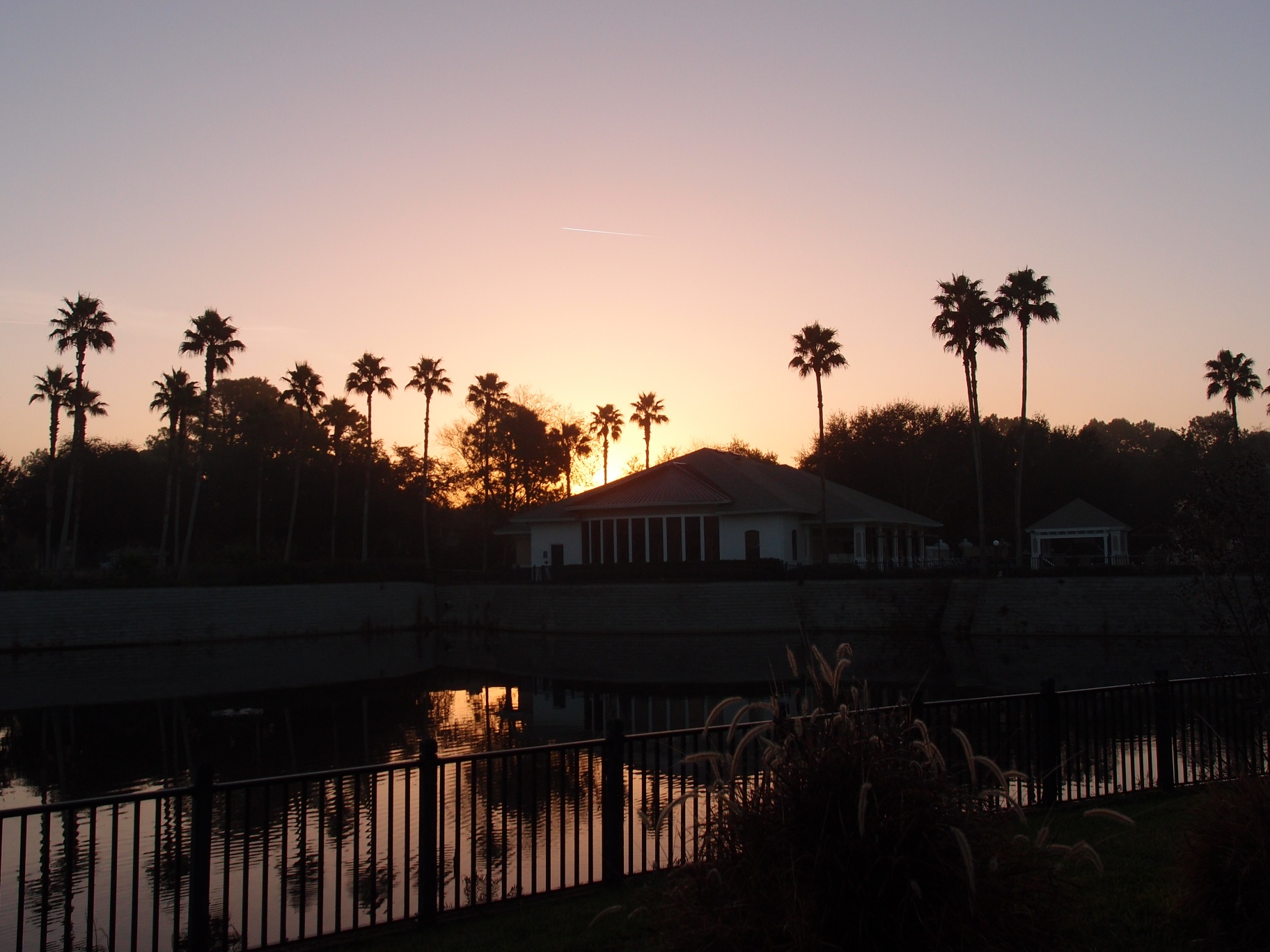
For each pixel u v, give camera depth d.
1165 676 10.09
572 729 24.22
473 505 84.19
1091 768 10.64
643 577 52.06
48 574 49.50
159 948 8.69
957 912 4.55
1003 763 10.08
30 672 38.62
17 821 15.94
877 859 4.60
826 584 48.97
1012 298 51.25
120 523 72.81
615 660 40.47
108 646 47.66
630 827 7.88
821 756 4.90
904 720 5.56
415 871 11.09
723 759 5.36
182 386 63.16
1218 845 6.21
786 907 4.57
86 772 20.75
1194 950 5.97
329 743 23.30
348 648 48.28
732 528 53.53
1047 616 44.09
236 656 44.34
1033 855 5.02
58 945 9.22
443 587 60.66
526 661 40.97
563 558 58.25
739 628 49.38
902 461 79.94
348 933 6.91
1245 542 8.55
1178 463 79.25
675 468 57.88
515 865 10.38
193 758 21.98
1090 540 67.56
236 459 73.50
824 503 52.94
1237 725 10.26
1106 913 6.48
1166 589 42.16
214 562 58.81
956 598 46.09
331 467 75.69
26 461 76.31
